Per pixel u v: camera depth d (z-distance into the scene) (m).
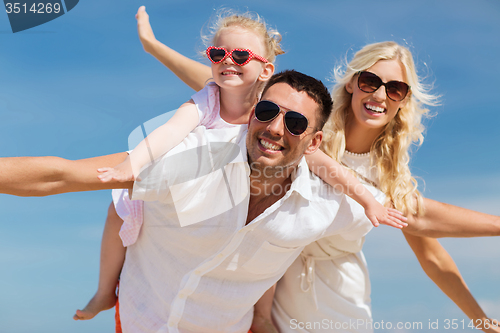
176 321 2.69
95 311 3.29
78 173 2.29
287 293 3.48
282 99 2.50
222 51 3.00
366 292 3.61
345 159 3.38
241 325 3.04
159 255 2.76
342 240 3.38
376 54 3.20
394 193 3.29
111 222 3.23
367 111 3.21
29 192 2.19
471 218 3.25
